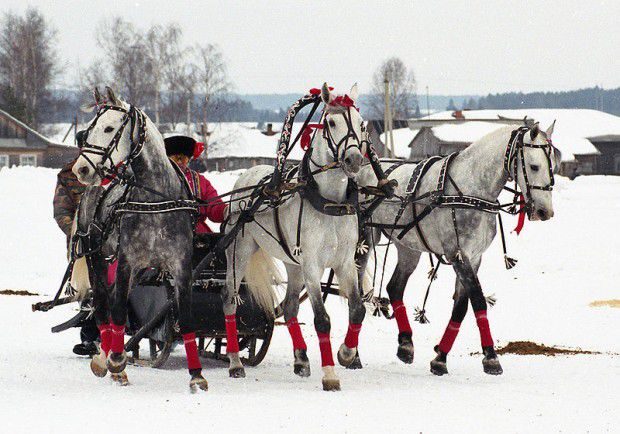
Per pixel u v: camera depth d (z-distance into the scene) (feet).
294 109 37.91
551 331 55.42
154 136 36.24
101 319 38.96
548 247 97.76
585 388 36.60
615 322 58.70
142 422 29.53
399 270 45.47
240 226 39.83
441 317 62.18
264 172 42.73
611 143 298.56
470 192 40.65
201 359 46.83
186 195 37.32
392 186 38.60
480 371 41.57
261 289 41.98
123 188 37.58
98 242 38.99
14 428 28.48
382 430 28.86
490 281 81.30
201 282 42.16
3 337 51.70
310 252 36.94
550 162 39.40
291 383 38.14
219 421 29.84
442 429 29.12
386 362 45.11
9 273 86.99
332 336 54.44
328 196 36.86
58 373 39.63
